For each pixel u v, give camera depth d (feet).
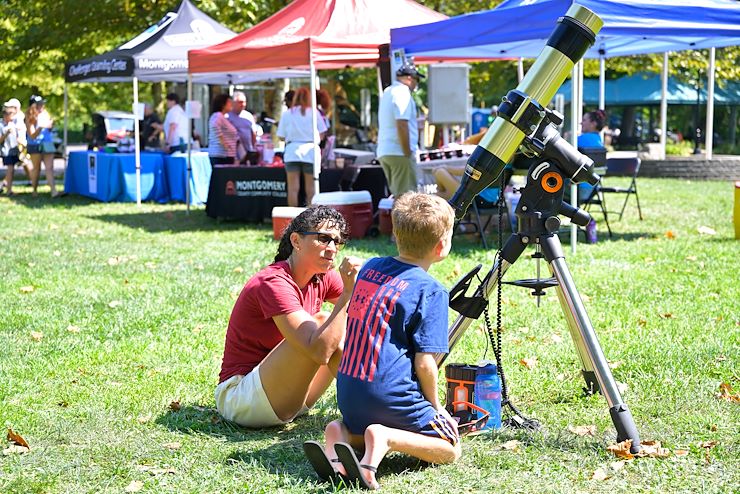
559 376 15.96
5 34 70.33
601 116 37.76
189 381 16.31
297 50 35.32
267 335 13.73
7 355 18.16
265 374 13.29
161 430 13.69
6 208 47.29
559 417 13.91
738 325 19.44
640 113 115.65
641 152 80.07
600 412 14.06
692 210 42.78
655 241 32.17
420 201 11.73
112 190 50.39
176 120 52.11
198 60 39.04
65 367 17.24
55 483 11.60
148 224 40.60
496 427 13.28
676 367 16.28
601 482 11.22
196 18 51.24
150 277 26.78
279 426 13.93
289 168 37.81
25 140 54.80
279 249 13.80
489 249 31.07
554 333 19.12
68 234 36.99
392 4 41.01
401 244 11.80
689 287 23.63
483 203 31.60
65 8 65.36
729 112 106.83
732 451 12.23
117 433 13.55
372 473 10.91
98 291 24.71
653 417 13.80
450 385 13.32
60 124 133.90
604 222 38.50
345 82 89.35
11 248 32.76
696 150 81.46
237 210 40.32
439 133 61.57
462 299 12.96
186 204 48.29
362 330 11.53
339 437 11.59
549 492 10.93
